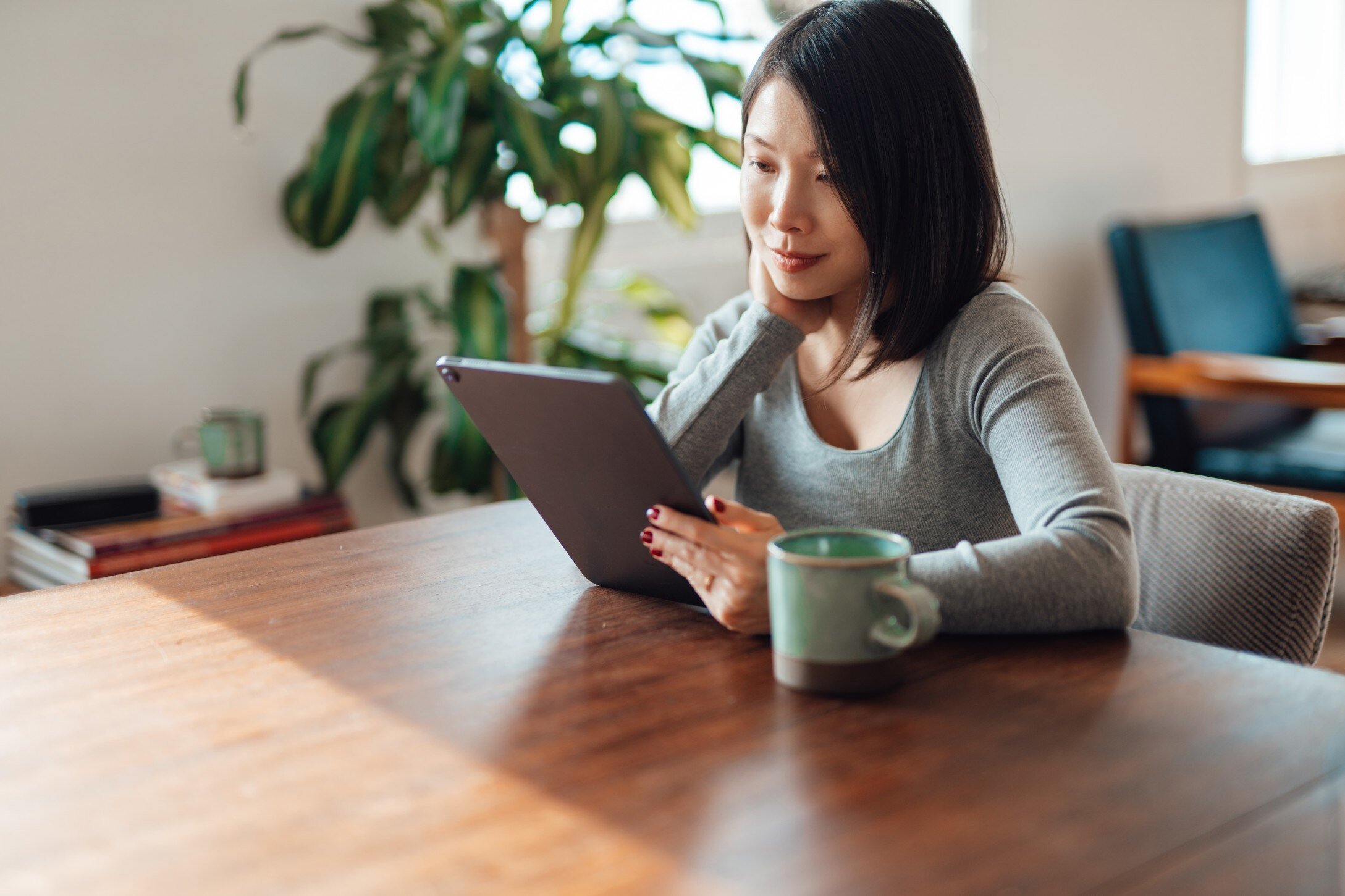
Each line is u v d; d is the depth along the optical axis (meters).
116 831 0.59
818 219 0.99
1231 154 3.75
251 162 2.17
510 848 0.56
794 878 0.52
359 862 0.55
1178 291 2.65
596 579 0.97
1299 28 4.03
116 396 2.07
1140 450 3.55
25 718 0.73
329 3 2.22
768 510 1.20
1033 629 0.82
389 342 2.19
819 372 1.15
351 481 2.38
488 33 2.12
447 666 0.80
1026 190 3.11
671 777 0.63
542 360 2.22
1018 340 1.00
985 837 0.55
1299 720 0.68
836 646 0.72
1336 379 2.13
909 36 0.97
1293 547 1.01
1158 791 0.60
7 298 1.94
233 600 0.95
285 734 0.69
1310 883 0.59
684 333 2.43
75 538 1.65
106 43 1.98
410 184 2.12
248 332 2.20
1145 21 3.36
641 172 2.14
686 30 2.15
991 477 1.08
